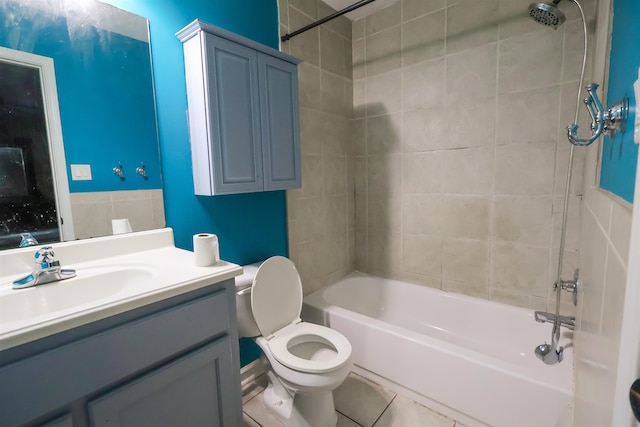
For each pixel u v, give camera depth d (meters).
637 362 0.28
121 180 1.28
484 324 1.93
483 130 1.87
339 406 1.58
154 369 0.88
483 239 1.95
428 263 2.21
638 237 0.28
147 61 1.33
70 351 0.72
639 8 0.44
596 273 0.72
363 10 2.22
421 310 2.19
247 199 1.81
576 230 1.64
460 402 1.42
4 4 0.99
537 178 1.73
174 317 0.91
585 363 0.84
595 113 0.73
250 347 1.84
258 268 1.62
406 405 1.57
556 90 1.62
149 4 1.33
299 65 2.00
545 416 1.20
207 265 1.11
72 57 1.14
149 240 1.35
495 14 1.76
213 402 1.04
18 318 0.88
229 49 1.41
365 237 2.52
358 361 1.80
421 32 2.04
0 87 1.00
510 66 1.74
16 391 0.65
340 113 2.33
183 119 1.47
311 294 2.19
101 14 1.20
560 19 1.27
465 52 1.88
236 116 1.46
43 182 1.09
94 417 0.76
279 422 1.50
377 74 2.28
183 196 1.49
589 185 1.16
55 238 1.12
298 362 1.30
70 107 1.14
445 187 2.06
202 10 1.53
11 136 1.02
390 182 2.33
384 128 2.30
